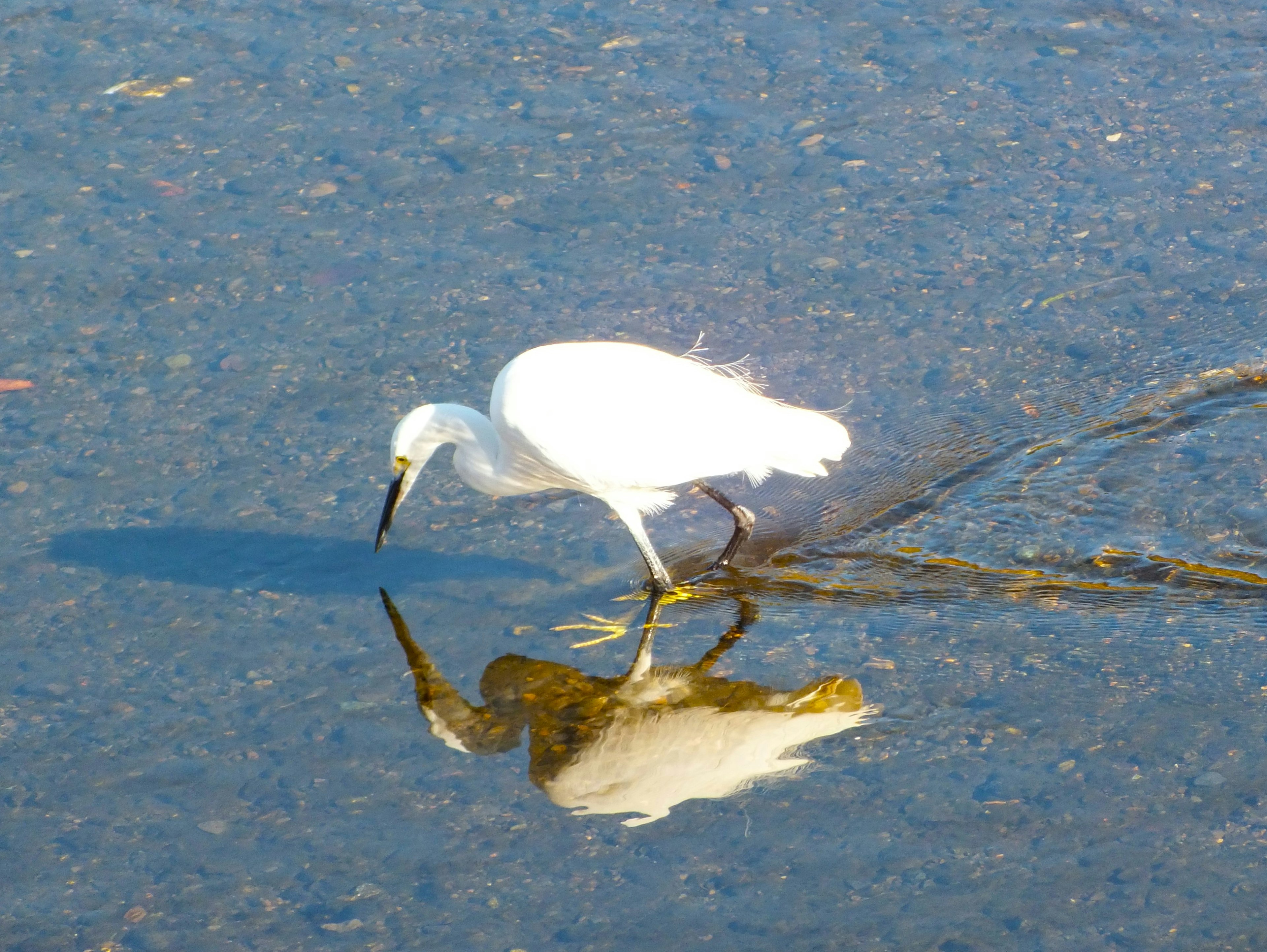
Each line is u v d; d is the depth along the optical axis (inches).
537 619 426.0
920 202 594.6
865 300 550.0
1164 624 411.8
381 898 331.0
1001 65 673.6
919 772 360.2
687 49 690.2
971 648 407.5
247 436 491.8
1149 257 561.3
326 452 486.3
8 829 351.9
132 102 654.5
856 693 391.9
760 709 388.8
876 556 452.8
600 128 637.9
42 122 641.0
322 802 358.9
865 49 688.4
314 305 547.8
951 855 334.0
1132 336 528.7
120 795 361.4
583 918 323.9
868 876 330.3
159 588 433.7
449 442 447.8
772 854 338.0
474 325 538.9
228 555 446.9
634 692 395.9
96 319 538.9
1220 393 502.9
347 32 703.1
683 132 636.1
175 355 524.1
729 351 527.5
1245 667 390.6
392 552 452.4
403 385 511.5
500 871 337.4
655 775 365.1
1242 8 705.0
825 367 522.0
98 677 400.8
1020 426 498.6
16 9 715.4
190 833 350.0
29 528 454.9
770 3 719.7
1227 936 308.5
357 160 621.6
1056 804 346.3
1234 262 556.1
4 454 482.3
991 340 531.5
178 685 397.7
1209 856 327.9
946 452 491.5
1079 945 309.3
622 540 462.3
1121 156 613.6
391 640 415.8
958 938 312.8
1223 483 468.1
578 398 422.6
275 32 703.1
